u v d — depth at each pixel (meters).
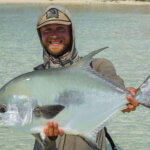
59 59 2.89
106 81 2.47
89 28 19.92
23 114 2.35
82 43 14.29
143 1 55.88
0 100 2.38
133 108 2.43
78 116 2.43
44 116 2.35
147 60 10.78
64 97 2.40
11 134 5.54
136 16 29.09
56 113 2.37
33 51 12.38
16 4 47.72
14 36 16.56
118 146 5.10
